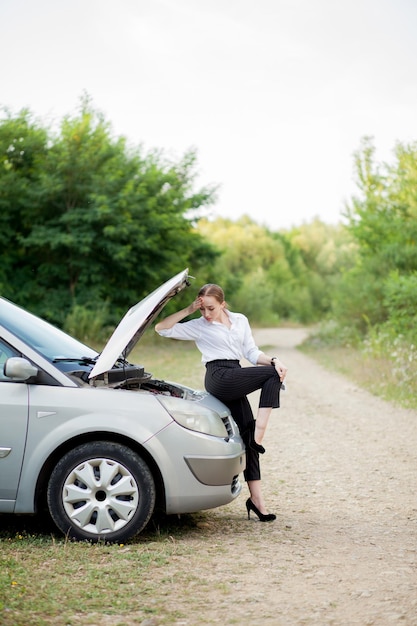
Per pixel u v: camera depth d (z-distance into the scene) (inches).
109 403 206.4
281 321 3223.4
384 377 655.1
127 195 1175.0
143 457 209.2
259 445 234.8
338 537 222.4
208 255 1489.9
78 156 1182.9
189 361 915.4
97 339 1080.8
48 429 202.7
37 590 165.9
